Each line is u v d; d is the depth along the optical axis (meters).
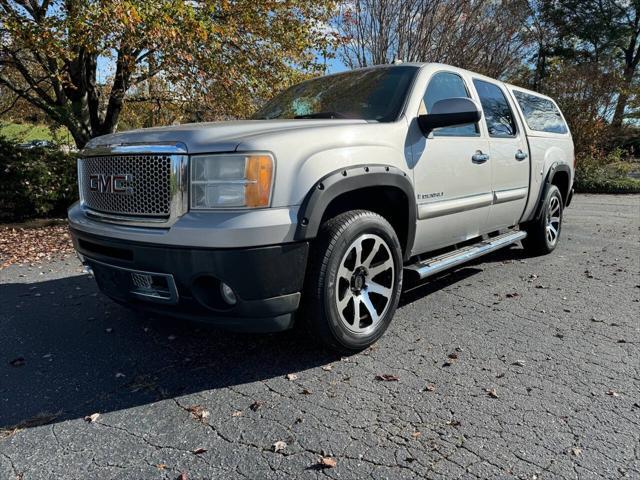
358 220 2.93
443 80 3.98
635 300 4.25
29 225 9.21
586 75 17.98
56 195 9.70
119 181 2.81
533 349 3.22
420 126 3.48
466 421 2.39
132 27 7.23
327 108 3.80
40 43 7.64
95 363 3.09
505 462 2.08
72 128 10.62
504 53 14.23
